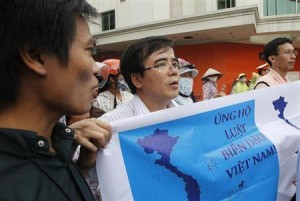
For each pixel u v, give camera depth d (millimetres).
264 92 1576
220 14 12984
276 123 1601
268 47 3188
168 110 1289
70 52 758
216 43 15633
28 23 694
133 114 1705
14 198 665
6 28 693
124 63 1745
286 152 1545
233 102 1470
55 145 815
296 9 15922
